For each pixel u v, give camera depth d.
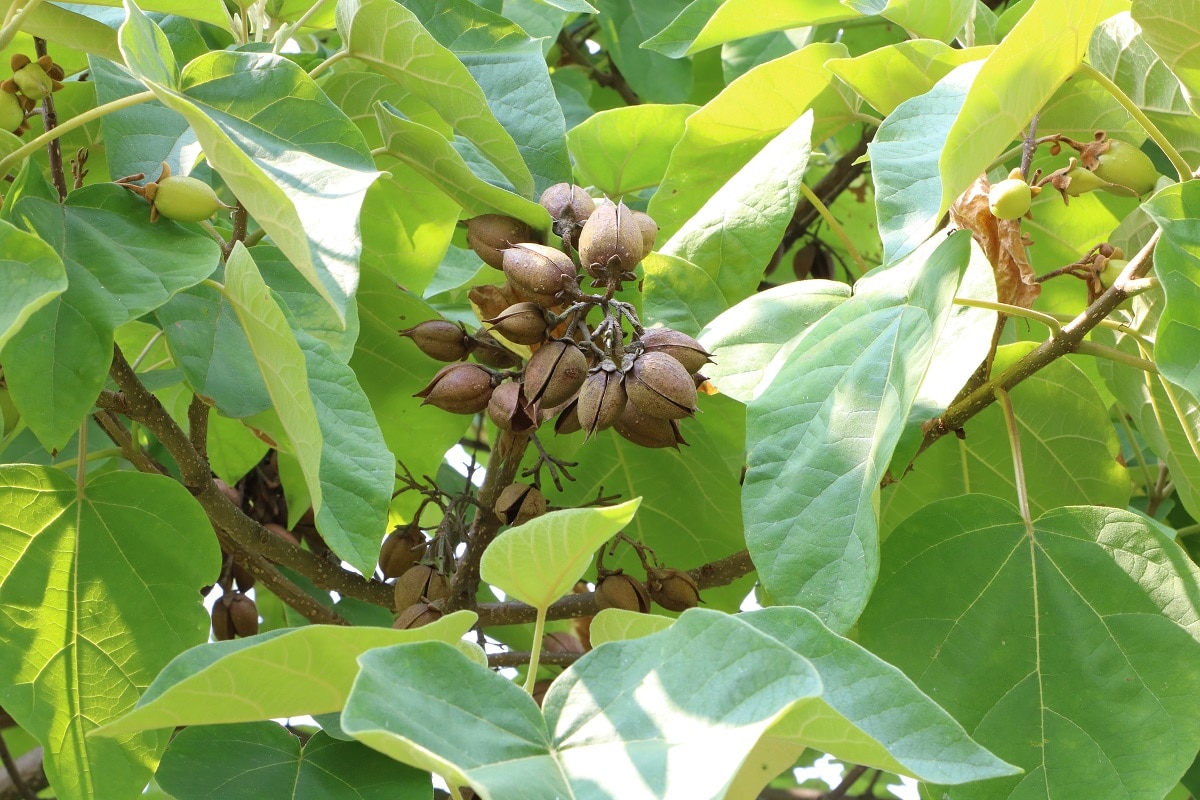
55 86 1.34
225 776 1.29
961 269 1.29
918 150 1.26
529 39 1.51
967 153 1.24
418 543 1.50
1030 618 1.31
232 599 1.60
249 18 1.55
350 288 1.20
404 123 1.37
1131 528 1.32
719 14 1.50
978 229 1.40
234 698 1.17
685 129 1.53
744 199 1.43
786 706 1.09
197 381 1.34
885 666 1.19
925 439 1.40
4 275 1.18
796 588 1.26
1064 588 1.32
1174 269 1.27
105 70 1.41
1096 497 1.50
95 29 1.33
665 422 1.32
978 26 1.57
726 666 1.13
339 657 1.17
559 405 1.32
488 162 1.50
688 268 1.43
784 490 1.28
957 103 1.28
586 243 1.32
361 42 1.39
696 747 1.11
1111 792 1.27
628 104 2.14
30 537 1.33
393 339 1.53
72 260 1.28
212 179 1.65
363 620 1.66
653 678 1.14
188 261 1.30
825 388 1.31
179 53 1.51
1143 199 1.42
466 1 1.51
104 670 1.33
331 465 1.31
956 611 1.32
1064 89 1.49
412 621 1.41
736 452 1.54
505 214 1.40
